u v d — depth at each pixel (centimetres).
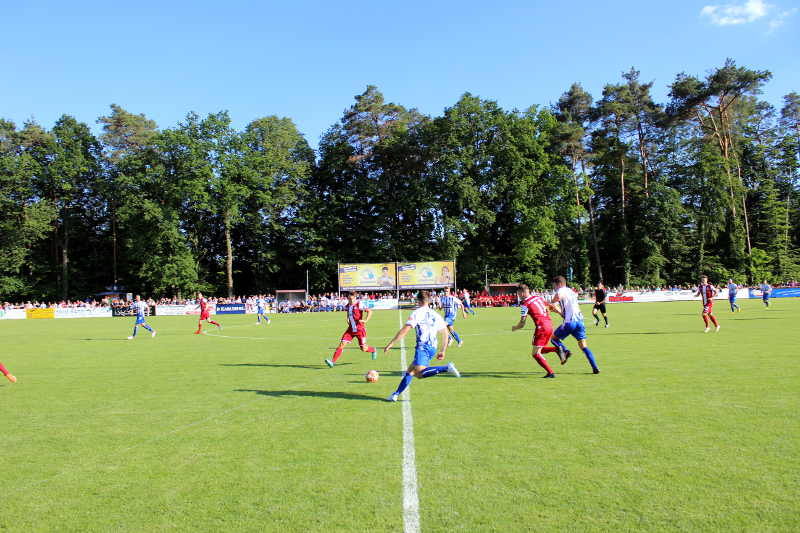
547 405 792
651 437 614
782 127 7075
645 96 6269
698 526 396
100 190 6159
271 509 445
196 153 5688
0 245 5691
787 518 406
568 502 443
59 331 2967
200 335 2408
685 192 6381
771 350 1339
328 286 6531
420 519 418
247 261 6788
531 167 5666
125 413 816
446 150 5881
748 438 603
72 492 496
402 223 6469
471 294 5416
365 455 579
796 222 6819
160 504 463
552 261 6456
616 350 1429
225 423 738
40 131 6112
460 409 781
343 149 6519
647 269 6300
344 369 1235
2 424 763
